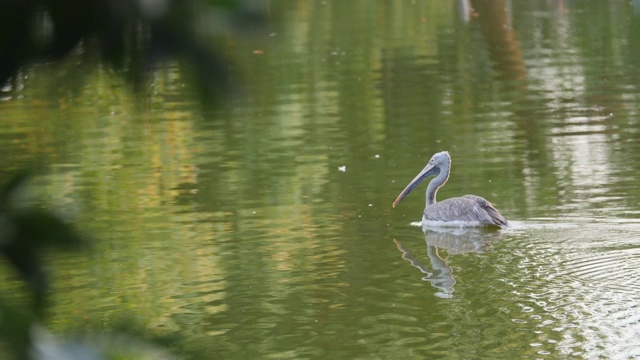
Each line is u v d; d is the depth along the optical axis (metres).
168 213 16.75
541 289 12.55
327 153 21.02
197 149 21.47
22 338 1.62
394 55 32.66
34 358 1.61
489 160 20.12
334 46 34.50
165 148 21.52
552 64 30.47
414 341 10.97
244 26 1.69
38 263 1.77
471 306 12.07
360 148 21.34
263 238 15.29
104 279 13.13
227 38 1.71
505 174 19.05
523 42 34.50
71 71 1.73
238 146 21.61
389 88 27.77
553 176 18.59
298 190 18.22
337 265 13.92
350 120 24.06
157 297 12.46
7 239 1.76
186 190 18.23
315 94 27.02
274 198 17.64
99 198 17.72
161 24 1.68
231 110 1.83
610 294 12.18
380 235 15.48
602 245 14.33
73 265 13.60
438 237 15.38
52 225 1.79
